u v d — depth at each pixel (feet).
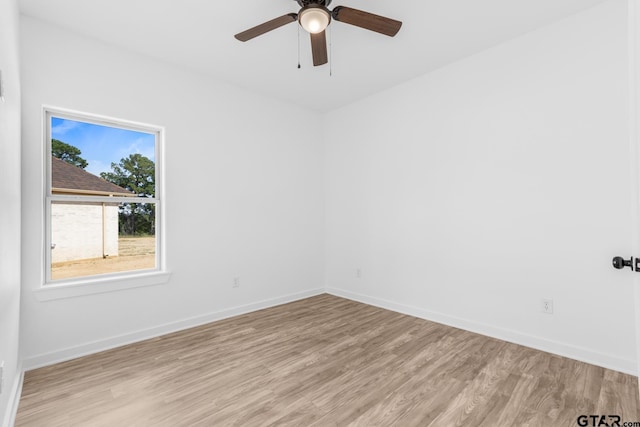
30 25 7.39
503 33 8.28
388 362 7.47
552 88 7.85
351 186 13.17
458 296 9.73
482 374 6.86
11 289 5.34
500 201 8.78
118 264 8.93
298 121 13.28
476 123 9.29
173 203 9.70
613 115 7.02
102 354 7.99
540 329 8.07
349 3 7.06
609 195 7.07
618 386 6.31
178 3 7.03
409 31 8.15
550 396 6.02
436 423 5.30
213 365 7.38
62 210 8.08
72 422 5.38
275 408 5.74
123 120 8.85
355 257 13.01
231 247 11.04
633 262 3.65
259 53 9.20
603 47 7.13
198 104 10.28
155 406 5.82
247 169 11.54
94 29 7.94
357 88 11.69
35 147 7.37
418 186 10.78
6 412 5.02
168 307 9.52
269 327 9.86
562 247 7.72
